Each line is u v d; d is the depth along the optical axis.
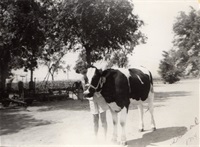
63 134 6.90
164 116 8.52
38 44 15.92
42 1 15.85
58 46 19.56
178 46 13.84
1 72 15.58
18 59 18.14
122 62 23.23
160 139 5.95
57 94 18.44
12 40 14.66
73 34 17.64
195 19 12.50
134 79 6.00
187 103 11.12
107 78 5.59
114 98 5.60
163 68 24.03
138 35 21.39
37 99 16.61
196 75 14.09
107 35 15.94
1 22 13.73
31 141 6.35
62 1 15.33
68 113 10.85
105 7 14.61
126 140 5.97
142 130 6.75
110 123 8.12
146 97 6.56
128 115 9.35
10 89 15.81
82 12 14.54
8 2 13.71
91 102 5.85
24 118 9.97
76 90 18.06
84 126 7.90
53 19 16.05
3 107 13.41
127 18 15.87
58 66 30.91
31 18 14.05
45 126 8.20
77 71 5.77
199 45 13.29
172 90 18.45
